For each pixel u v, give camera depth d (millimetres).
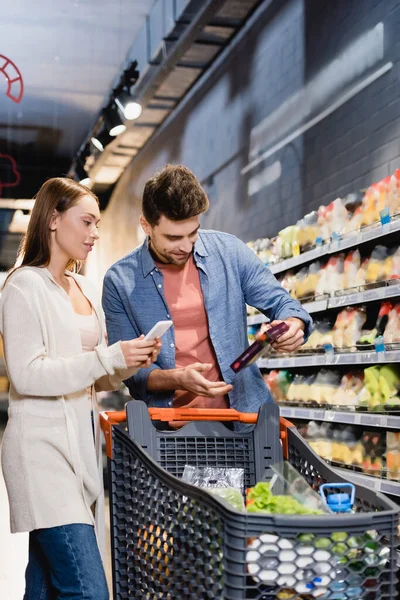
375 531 1608
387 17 5035
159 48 8875
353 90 5523
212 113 8953
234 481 2131
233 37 8250
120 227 13992
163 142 11031
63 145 14211
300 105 6512
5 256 15523
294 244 5426
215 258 2486
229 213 8445
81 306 2428
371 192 4375
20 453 2133
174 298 2457
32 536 2344
